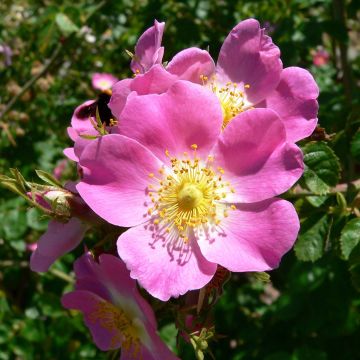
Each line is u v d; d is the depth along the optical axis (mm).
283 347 270
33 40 358
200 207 129
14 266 327
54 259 138
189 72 133
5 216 273
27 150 318
